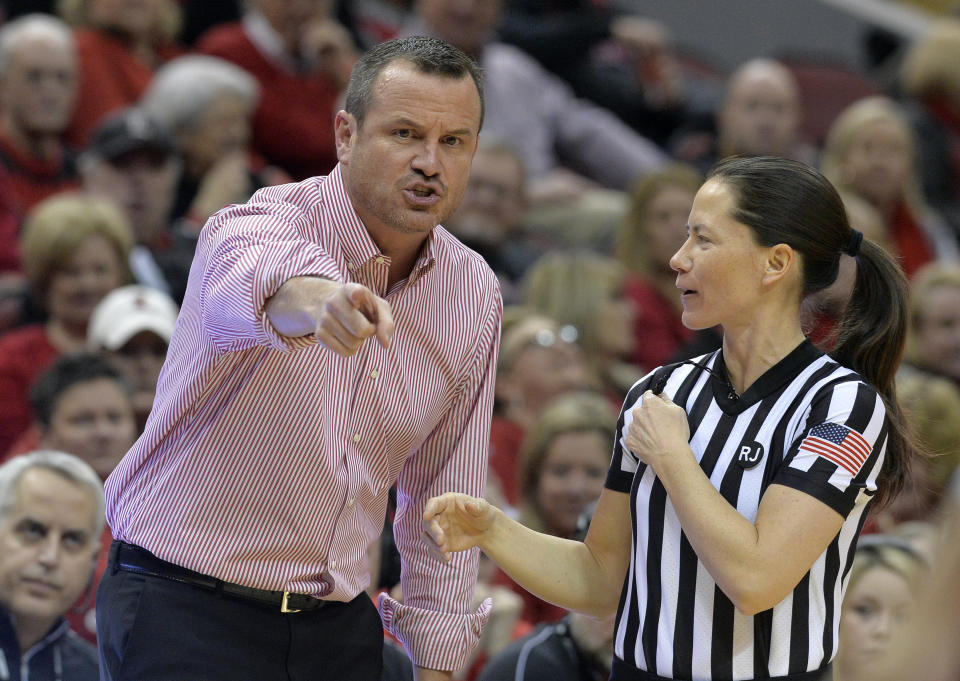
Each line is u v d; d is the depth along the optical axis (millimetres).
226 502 8070
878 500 7824
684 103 28891
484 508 8039
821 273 7660
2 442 15539
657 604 7555
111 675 8148
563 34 27953
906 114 25969
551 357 16875
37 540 11086
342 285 6559
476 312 8633
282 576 8156
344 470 8164
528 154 25438
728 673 7359
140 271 17141
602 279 18938
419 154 7879
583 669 11258
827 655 7488
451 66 7949
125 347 14883
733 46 32781
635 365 19172
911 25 32250
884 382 7953
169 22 23547
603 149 26047
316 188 8281
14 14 23906
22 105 19141
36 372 15859
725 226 7559
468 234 20250
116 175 17797
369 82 8000
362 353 8141
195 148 19672
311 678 8328
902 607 11531
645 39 28203
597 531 8156
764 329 7629
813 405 7453
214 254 7621
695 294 7656
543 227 22922
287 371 7934
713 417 7660
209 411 8055
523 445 14938
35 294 16312
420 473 8945
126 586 8172
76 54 21266
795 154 25719
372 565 11242
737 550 7062
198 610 8062
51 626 11227
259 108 22250
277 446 8000
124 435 13695
